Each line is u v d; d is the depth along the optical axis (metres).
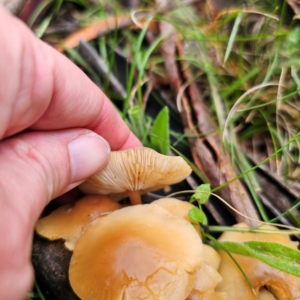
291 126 0.12
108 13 0.14
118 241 0.08
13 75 0.07
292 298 0.09
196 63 0.14
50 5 0.14
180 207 0.10
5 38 0.07
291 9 0.14
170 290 0.08
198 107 0.13
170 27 0.14
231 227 0.11
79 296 0.08
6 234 0.06
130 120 0.13
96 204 0.09
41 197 0.07
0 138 0.07
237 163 0.12
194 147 0.12
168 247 0.08
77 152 0.09
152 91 0.14
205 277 0.09
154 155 0.09
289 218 0.11
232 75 0.14
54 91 0.08
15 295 0.07
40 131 0.09
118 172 0.09
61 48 0.13
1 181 0.07
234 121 0.13
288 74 0.13
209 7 0.15
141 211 0.09
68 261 0.09
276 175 0.12
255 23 0.14
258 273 0.09
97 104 0.10
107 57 0.14
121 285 0.08
